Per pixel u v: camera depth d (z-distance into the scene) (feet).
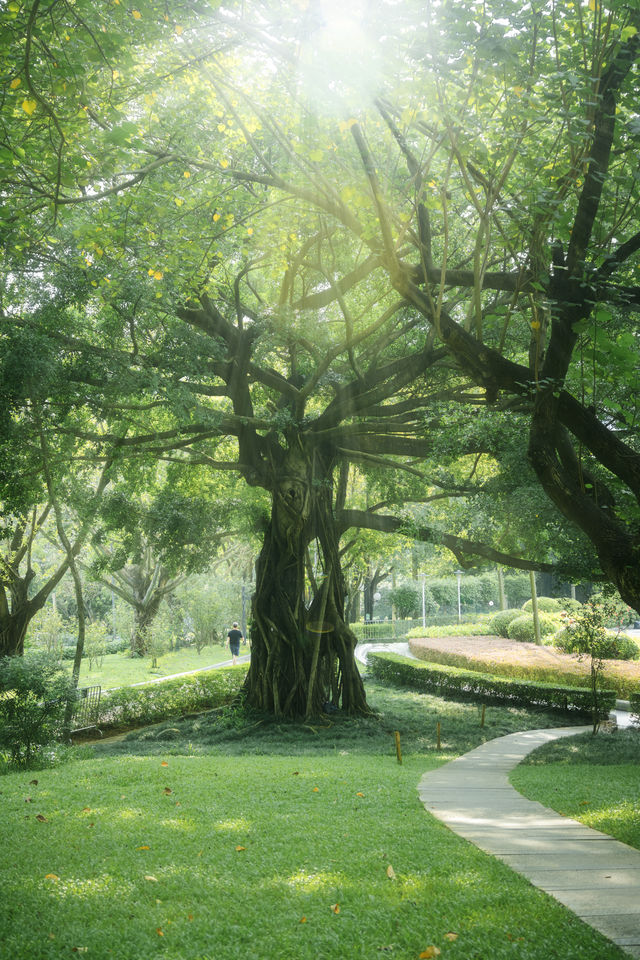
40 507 95.25
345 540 92.17
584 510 23.17
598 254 24.06
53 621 129.08
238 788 34.24
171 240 37.83
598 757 50.75
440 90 24.85
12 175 29.60
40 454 54.34
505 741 58.95
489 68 24.45
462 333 24.77
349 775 39.14
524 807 31.58
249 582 176.04
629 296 25.85
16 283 49.75
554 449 23.86
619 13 23.54
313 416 65.87
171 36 30.68
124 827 26.50
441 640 131.75
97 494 68.59
